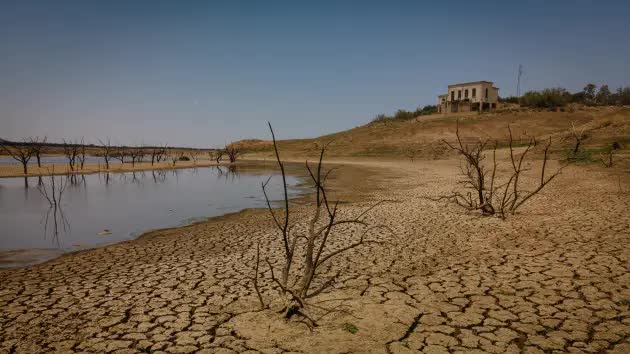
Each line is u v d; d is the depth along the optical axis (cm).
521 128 5209
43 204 1577
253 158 7294
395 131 6353
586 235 767
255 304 493
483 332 404
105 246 849
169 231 1012
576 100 7412
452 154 4453
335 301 498
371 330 415
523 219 966
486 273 581
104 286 570
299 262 679
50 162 5928
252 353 374
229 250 777
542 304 464
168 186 2352
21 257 766
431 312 456
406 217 1068
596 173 1936
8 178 2925
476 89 6850
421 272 602
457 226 931
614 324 408
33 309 488
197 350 383
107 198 1767
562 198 1273
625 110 4994
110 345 396
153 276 614
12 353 381
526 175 2161
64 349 389
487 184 1852
